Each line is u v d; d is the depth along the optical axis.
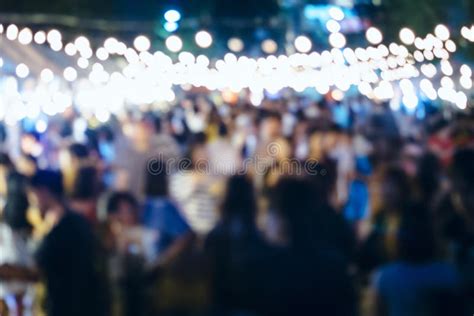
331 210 11.10
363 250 11.20
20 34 23.08
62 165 18.09
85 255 11.41
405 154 15.70
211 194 14.55
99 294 11.57
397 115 21.75
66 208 11.48
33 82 23.70
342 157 16.27
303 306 9.12
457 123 16.50
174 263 9.56
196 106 22.14
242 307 9.27
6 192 12.95
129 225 12.32
